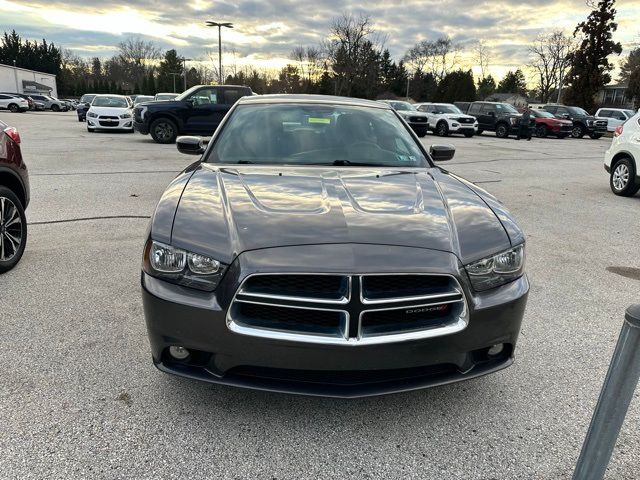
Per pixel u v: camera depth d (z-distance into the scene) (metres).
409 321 2.18
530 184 9.83
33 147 13.46
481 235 2.39
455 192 2.88
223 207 2.47
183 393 2.58
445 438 2.34
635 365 1.68
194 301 2.16
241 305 2.14
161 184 8.30
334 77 61.75
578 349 3.23
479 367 2.38
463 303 2.22
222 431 2.32
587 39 43.06
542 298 4.07
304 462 2.15
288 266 2.08
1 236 4.09
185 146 3.90
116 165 10.38
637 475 2.16
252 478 2.05
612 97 65.06
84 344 3.02
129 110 19.77
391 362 2.14
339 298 2.07
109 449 2.17
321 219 2.35
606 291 4.27
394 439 2.32
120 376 2.71
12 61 90.75
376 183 2.94
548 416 2.53
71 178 8.64
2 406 2.41
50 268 4.28
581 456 1.86
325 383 2.19
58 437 2.22
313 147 3.52
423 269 2.13
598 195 8.92
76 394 2.54
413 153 3.64
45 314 3.40
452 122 23.83
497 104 25.64
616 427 1.76
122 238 5.20
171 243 2.25
